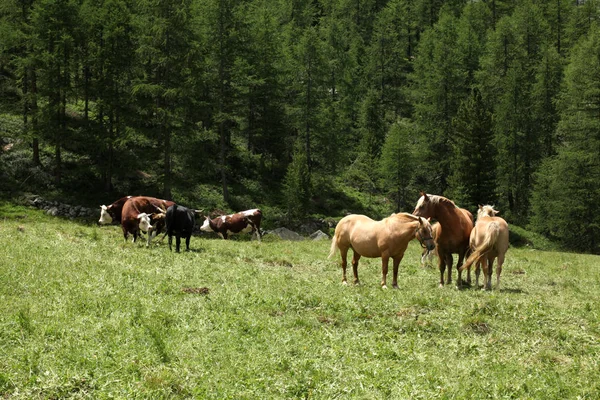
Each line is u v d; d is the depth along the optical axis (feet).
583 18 256.93
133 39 131.23
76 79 130.93
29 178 125.29
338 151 177.37
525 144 189.78
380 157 194.70
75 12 124.06
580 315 35.88
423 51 246.68
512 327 31.63
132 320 27.84
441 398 20.22
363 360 24.16
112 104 122.83
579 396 21.16
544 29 244.42
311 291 38.99
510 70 197.47
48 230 64.39
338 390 20.58
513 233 167.22
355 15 321.93
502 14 306.14
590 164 156.35
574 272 64.64
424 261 61.11
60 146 128.67
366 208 175.42
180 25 122.83
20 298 30.37
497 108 196.95
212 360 23.00
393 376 22.17
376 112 218.38
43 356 21.81
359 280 48.96
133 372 21.16
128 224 64.28
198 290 36.94
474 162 164.76
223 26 148.36
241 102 160.35
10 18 126.62
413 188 195.21
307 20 292.20
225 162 164.66
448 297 39.34
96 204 125.18
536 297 42.98
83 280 36.24
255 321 29.14
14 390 18.94
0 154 129.49
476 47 239.71
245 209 145.48
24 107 128.88
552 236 171.12
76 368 21.01
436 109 197.47
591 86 161.48
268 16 183.21
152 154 127.95
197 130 132.67
